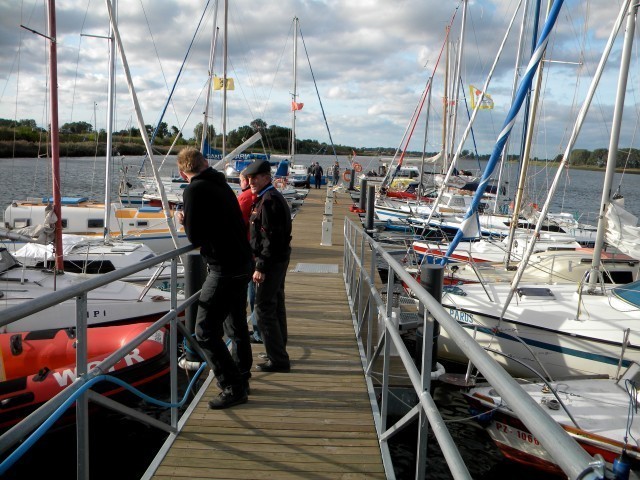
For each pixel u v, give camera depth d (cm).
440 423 187
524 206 1366
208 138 2384
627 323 663
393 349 575
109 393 545
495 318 715
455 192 2284
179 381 702
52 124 791
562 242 1411
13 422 467
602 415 512
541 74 951
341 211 2156
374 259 457
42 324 717
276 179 2686
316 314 659
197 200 334
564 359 675
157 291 846
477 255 1252
